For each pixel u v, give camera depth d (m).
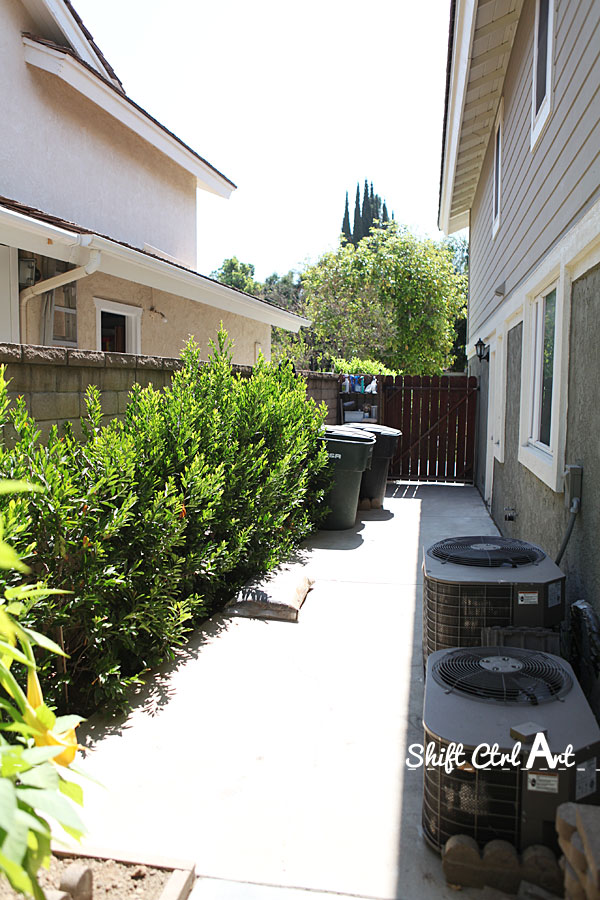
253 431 5.22
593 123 3.38
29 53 7.85
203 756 2.87
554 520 4.30
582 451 3.56
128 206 10.33
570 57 3.96
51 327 7.30
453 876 2.11
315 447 7.01
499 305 8.03
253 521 4.99
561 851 2.10
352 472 7.33
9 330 6.84
